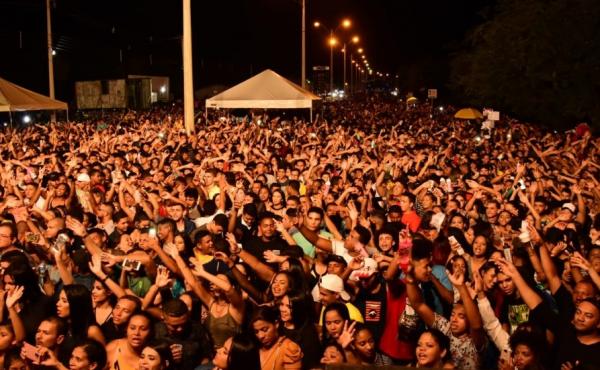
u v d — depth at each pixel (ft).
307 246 27.78
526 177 44.52
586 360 17.38
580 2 96.22
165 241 25.41
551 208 33.09
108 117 125.49
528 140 71.10
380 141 69.10
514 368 16.81
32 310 20.07
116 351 18.03
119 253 24.18
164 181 40.81
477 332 18.69
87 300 19.17
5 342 18.70
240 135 70.74
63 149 58.75
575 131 83.15
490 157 57.00
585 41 96.22
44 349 17.72
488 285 21.02
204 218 31.60
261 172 43.93
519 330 17.01
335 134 72.84
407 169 49.01
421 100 282.15
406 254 19.77
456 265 20.86
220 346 19.24
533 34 100.89
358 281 21.20
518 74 109.19
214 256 23.03
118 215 29.73
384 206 38.37
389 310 20.61
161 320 20.11
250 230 30.09
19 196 32.94
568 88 98.48
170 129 79.15
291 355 17.35
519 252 23.97
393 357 20.13
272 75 72.13
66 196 33.99
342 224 32.37
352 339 17.94
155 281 21.17
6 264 20.54
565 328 18.13
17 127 95.14
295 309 18.40
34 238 24.86
